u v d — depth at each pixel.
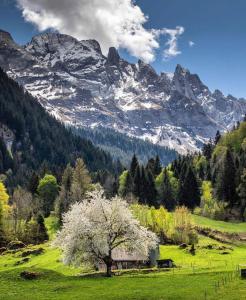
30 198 176.88
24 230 144.38
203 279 65.56
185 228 122.12
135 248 73.81
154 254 91.75
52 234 146.75
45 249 121.00
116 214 73.56
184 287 61.09
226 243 124.19
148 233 76.75
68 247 71.31
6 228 148.62
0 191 158.62
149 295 57.62
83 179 182.75
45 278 70.81
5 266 109.94
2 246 136.75
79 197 162.50
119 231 74.38
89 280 68.94
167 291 59.22
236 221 158.62
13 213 161.50
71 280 69.44
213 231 132.75
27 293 61.78
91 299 57.03
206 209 166.00
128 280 67.81
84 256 71.69
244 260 95.06
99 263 73.75
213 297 55.12
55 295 60.19
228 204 171.50
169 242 121.81
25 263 110.25
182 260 98.25
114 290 61.50
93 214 73.75
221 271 70.50
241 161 193.62
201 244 117.44
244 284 60.31
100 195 76.62
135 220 74.88
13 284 67.50
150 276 70.38
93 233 71.25
